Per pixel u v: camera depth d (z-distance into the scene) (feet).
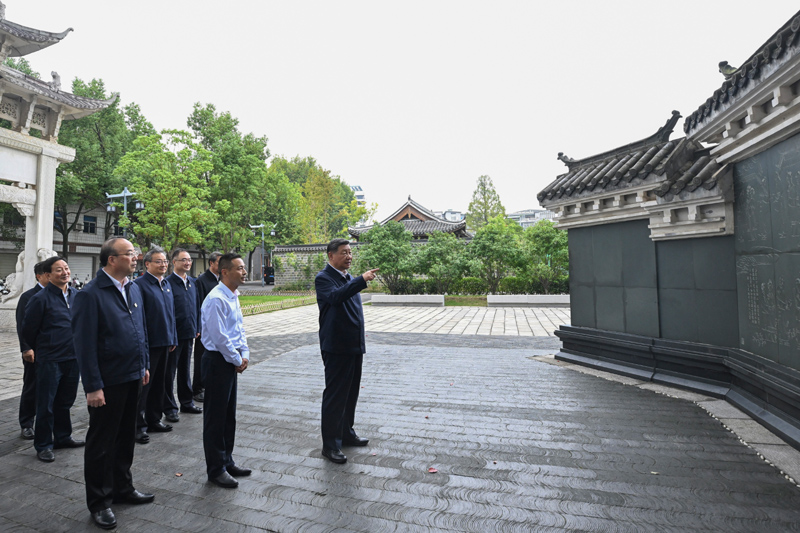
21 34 31.81
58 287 12.26
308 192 158.40
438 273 71.26
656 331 19.12
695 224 17.03
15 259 93.66
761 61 11.17
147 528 8.17
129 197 87.30
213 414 9.89
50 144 37.76
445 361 24.25
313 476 10.19
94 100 40.93
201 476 10.35
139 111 101.60
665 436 12.53
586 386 18.39
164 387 13.83
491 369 21.95
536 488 9.48
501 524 8.09
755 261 14.38
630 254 20.43
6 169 35.06
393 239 74.54
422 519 8.29
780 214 12.78
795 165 11.93
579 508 8.64
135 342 9.25
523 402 16.08
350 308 11.62
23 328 11.76
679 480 9.80
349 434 11.95
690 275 17.69
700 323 17.30
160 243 75.56
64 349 11.96
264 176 96.89
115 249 9.28
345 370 11.38
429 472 10.32
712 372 16.83
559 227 24.61
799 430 11.73
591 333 22.39
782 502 8.80
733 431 12.87
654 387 18.12
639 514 8.39
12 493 9.64
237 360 9.88
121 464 9.01
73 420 14.60
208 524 8.27
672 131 19.81
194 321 16.40
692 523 8.07
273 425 13.79
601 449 11.63
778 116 11.85
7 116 35.29
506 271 74.79
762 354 14.02
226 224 89.71
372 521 8.24
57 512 8.81
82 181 81.66
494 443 12.14
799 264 11.87
